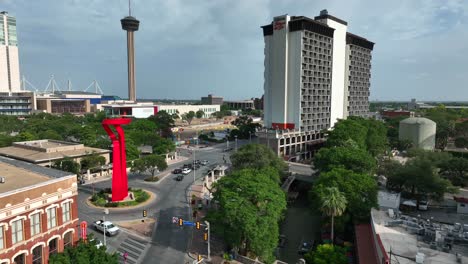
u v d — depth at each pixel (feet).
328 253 164.25
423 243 158.81
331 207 185.78
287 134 402.72
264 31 435.53
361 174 229.25
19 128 524.11
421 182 237.66
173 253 174.60
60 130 481.46
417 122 451.53
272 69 428.15
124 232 197.47
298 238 221.87
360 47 543.80
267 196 172.65
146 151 436.76
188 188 287.07
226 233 165.78
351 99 533.96
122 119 237.86
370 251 169.48
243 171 208.13
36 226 133.90
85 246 122.42
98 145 366.43
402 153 445.78
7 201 120.88
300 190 325.83
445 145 500.33
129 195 256.52
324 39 436.35
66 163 274.36
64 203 146.72
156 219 217.97
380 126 440.04
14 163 187.52
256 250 163.63
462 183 287.89
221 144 540.52
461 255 144.56
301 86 405.80
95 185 286.66
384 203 216.13
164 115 615.57
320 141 449.06
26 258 128.88
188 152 466.70
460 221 216.95
